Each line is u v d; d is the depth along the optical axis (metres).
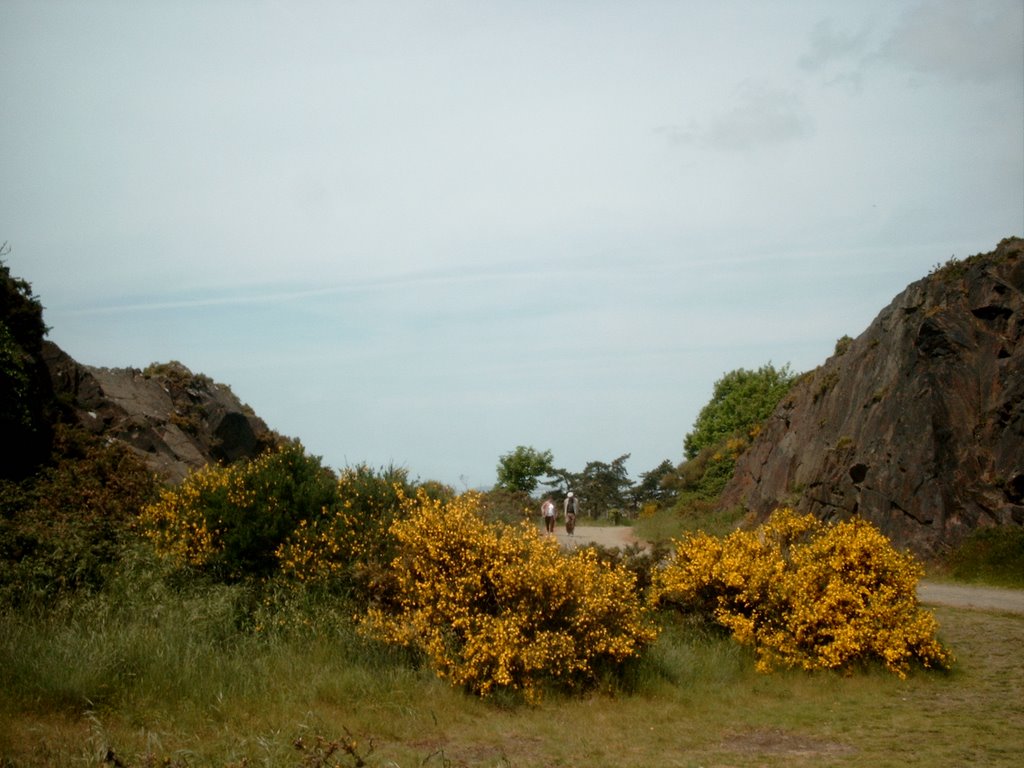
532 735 7.87
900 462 22.05
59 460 13.38
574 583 9.77
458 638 9.47
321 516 11.33
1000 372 21.41
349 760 6.40
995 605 15.34
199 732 6.96
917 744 7.56
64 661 7.64
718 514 35.47
